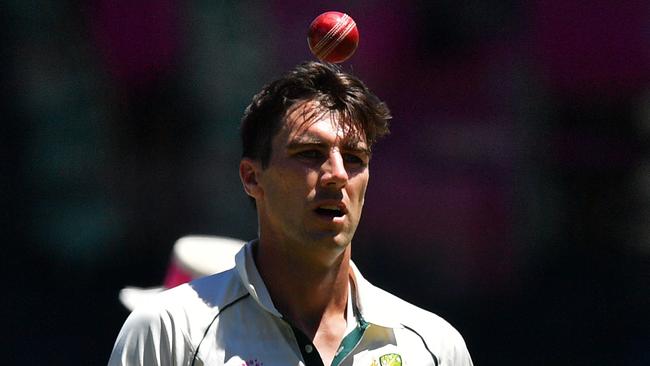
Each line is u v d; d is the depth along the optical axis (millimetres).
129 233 26344
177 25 25516
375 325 9742
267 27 25078
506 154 25234
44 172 26516
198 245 13438
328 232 9359
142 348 9398
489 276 25422
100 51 25906
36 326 26406
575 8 25016
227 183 25672
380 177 25234
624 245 25672
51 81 26203
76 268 26547
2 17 26125
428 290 25359
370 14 24906
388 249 25312
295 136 9367
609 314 25719
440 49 25062
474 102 25203
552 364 25484
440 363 9859
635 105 25281
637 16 24953
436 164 25219
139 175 26125
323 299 9711
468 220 25172
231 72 25328
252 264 9711
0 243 26609
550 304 25641
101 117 26141
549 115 25375
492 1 25094
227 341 9375
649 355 25375
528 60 25203
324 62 10078
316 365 9484
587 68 25172
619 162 25453
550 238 25625
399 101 25172
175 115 25844
